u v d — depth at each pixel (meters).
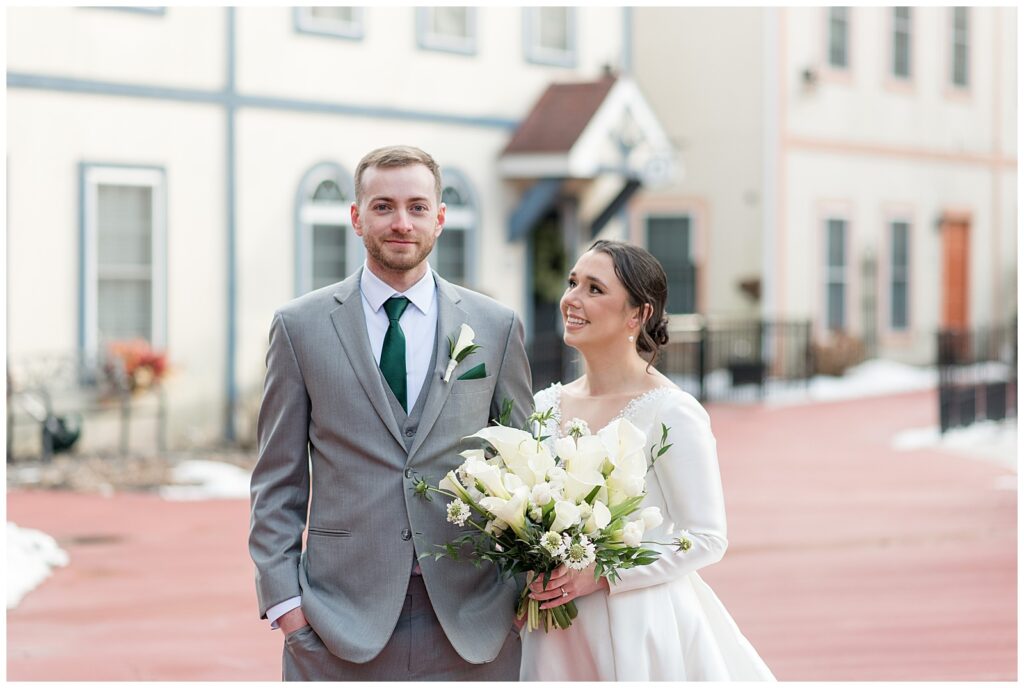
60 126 11.16
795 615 6.40
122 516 8.70
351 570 3.13
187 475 10.28
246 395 12.46
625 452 3.04
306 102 12.98
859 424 14.38
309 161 13.03
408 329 3.24
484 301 3.38
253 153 12.56
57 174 11.16
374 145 13.63
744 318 18.66
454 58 14.40
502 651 3.29
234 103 12.39
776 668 5.49
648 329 3.30
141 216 11.77
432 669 3.17
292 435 3.21
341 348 3.18
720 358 18.19
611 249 3.25
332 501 3.16
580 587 3.07
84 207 11.31
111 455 11.09
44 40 11.04
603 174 15.02
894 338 20.62
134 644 5.74
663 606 3.12
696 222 18.95
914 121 20.92
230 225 12.38
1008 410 15.16
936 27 21.33
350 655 3.06
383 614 3.10
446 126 14.34
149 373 11.22
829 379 18.58
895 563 7.60
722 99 18.75
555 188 14.82
